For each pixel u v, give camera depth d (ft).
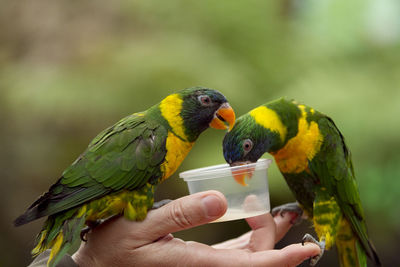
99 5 27.45
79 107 22.99
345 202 11.12
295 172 11.30
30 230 24.49
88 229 9.68
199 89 10.38
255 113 10.85
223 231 24.81
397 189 22.99
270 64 27.99
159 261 8.35
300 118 11.03
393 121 23.16
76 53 25.59
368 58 30.12
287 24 30.76
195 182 9.72
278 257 8.10
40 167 24.56
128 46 25.29
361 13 31.50
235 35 27.89
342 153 11.37
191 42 25.77
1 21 27.32
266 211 9.70
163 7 27.14
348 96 24.66
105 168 8.92
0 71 25.63
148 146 9.35
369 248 11.57
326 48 29.86
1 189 24.30
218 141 23.13
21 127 24.38
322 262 24.80
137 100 23.22
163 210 8.41
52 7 27.55
